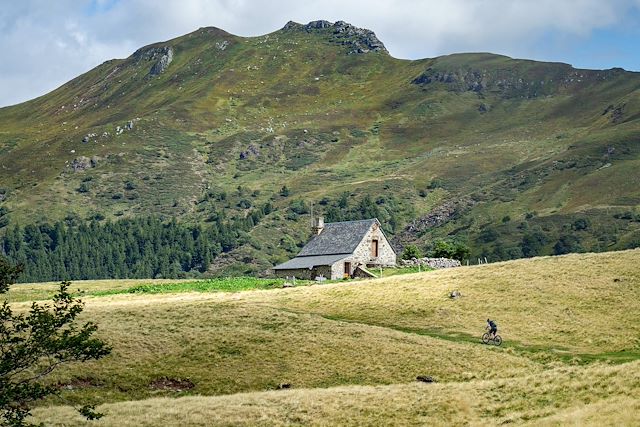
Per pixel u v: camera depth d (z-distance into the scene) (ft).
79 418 151.74
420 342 219.82
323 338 222.48
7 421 128.98
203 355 209.67
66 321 126.62
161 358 206.59
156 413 155.53
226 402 163.73
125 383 191.93
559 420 128.26
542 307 254.27
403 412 149.89
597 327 232.73
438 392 160.15
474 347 215.92
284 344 217.56
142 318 241.14
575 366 176.35
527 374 186.60
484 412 145.38
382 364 202.59
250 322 238.68
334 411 153.28
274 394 169.27
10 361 119.96
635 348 212.84
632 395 135.74
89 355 127.03
